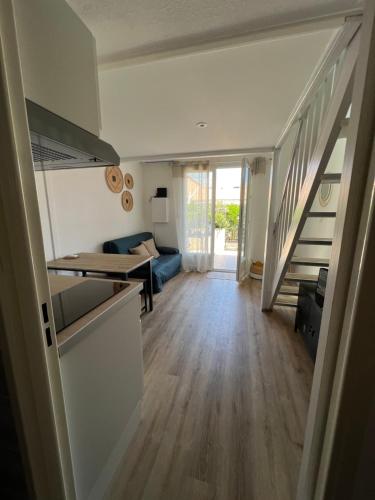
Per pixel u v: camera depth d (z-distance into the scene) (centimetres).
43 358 64
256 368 197
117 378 121
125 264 258
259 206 458
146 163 496
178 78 141
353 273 57
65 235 299
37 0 71
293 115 198
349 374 56
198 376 188
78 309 107
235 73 136
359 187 55
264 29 102
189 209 483
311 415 77
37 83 72
